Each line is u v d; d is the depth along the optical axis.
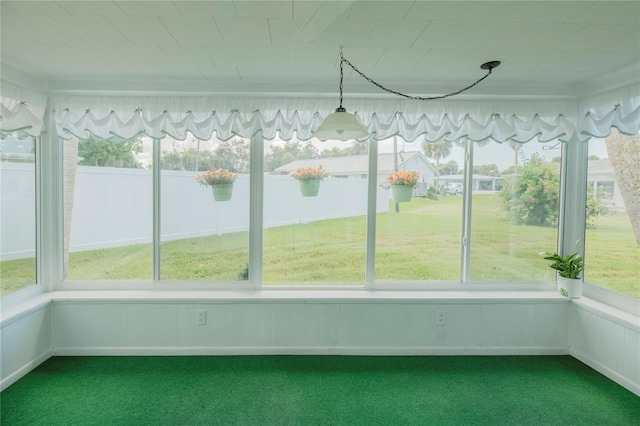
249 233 3.32
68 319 3.03
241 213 3.31
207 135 3.07
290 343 3.13
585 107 3.07
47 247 3.17
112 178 3.26
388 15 1.92
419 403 2.46
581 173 3.26
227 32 2.13
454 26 2.04
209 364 2.95
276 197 3.32
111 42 2.28
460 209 3.38
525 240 3.39
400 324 3.15
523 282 3.40
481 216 3.38
